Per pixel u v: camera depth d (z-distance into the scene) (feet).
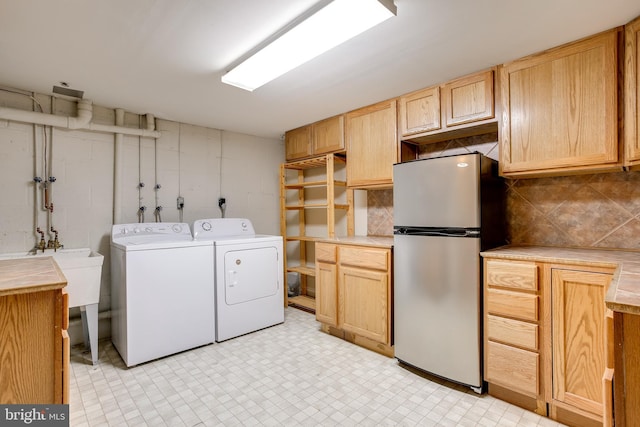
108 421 5.66
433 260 6.93
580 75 5.94
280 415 5.82
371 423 5.57
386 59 6.68
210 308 9.12
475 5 4.92
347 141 10.24
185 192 11.37
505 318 6.09
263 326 10.23
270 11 5.02
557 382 5.53
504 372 6.09
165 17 5.17
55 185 8.86
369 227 11.06
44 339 3.82
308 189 13.51
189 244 8.75
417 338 7.23
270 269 10.48
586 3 4.89
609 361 3.01
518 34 5.77
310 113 10.39
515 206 7.75
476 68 7.15
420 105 8.35
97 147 9.53
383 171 9.25
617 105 5.59
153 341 8.05
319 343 9.11
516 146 6.73
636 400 2.80
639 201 6.28
